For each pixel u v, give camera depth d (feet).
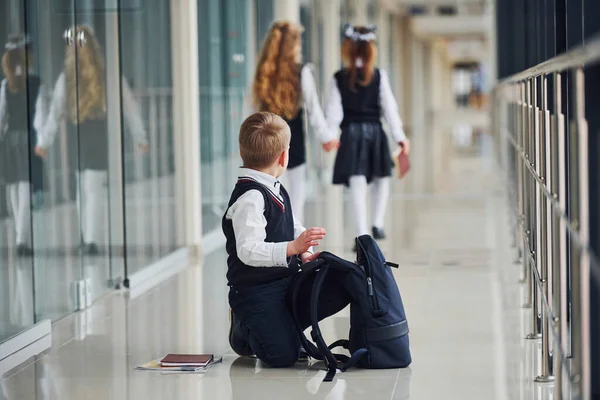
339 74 32.22
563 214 12.50
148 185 30.04
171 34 33.09
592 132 13.93
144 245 29.60
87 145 26.07
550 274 17.44
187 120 33.55
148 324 23.03
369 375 17.95
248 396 16.79
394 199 52.65
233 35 40.60
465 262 30.91
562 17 19.03
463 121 106.93
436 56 88.94
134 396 17.03
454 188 57.41
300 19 54.13
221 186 37.88
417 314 23.34
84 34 26.25
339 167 32.17
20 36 21.76
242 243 17.95
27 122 21.97
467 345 20.18
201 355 19.45
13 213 21.07
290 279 18.70
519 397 16.47
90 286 25.81
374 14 62.54
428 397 16.53
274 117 18.70
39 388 17.75
